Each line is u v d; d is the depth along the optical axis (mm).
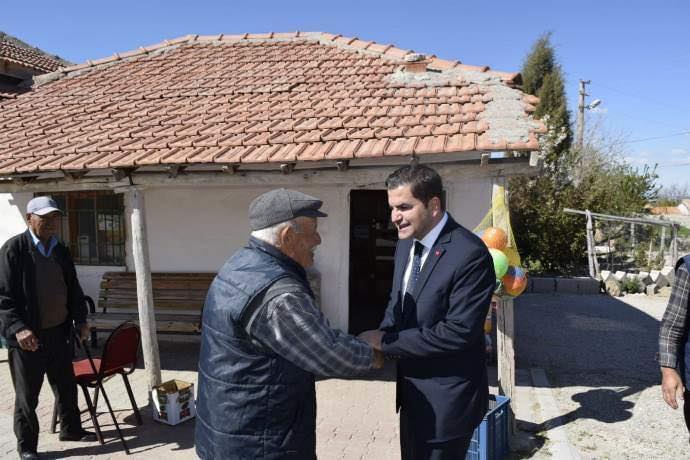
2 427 5000
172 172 5551
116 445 4629
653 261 13484
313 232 2297
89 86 9234
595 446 4574
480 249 2541
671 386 2967
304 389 2256
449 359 2576
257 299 2098
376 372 6508
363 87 7840
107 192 7980
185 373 6613
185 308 7555
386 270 10469
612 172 17672
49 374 4539
